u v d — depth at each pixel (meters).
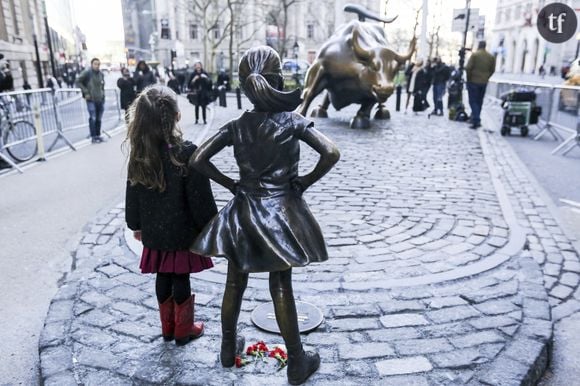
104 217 5.89
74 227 5.79
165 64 67.44
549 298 4.02
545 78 46.78
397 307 3.61
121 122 15.23
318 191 6.82
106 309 3.62
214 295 3.81
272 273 2.76
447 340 3.19
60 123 10.89
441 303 3.66
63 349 3.13
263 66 2.60
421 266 4.33
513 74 63.34
